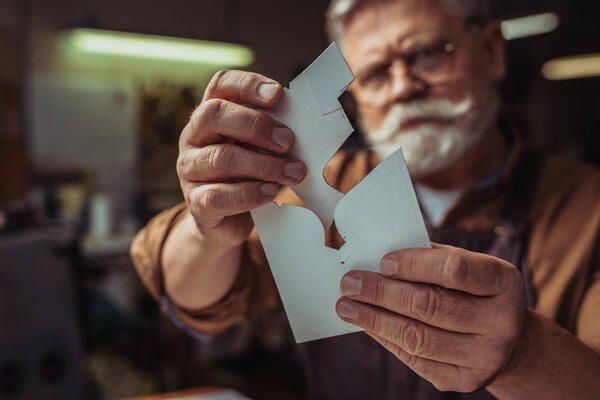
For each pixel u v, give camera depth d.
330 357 0.56
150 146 1.85
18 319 0.89
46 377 0.92
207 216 0.33
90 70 1.74
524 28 1.68
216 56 1.73
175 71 1.90
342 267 0.30
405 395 0.50
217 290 0.46
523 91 2.22
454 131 0.52
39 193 1.47
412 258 0.28
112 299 1.46
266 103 0.29
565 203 0.50
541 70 2.20
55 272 0.95
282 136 0.29
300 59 2.12
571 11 1.63
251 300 0.51
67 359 0.95
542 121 2.30
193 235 0.41
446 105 0.51
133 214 1.82
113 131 1.79
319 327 0.31
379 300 0.29
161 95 1.86
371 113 0.55
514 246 0.49
